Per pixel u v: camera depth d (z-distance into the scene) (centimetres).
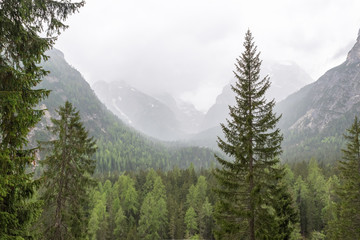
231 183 1255
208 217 5638
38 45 755
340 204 2202
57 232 1543
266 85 1238
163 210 5403
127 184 6994
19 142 704
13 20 709
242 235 1286
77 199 1744
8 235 669
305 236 4984
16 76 674
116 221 5172
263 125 1247
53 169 1617
